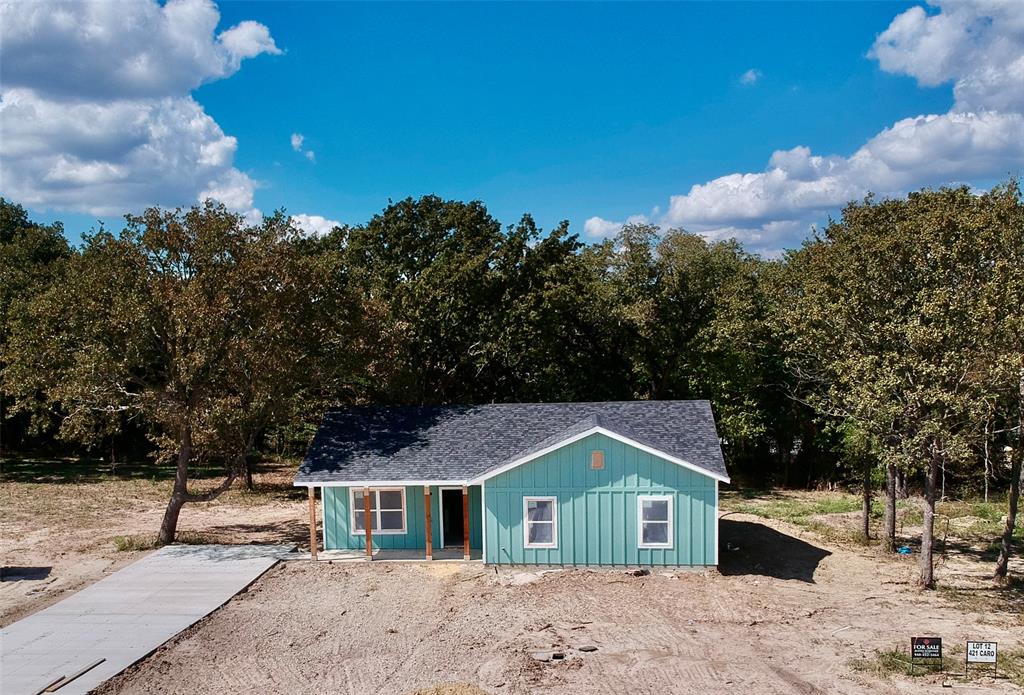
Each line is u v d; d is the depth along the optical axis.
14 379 22.56
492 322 32.53
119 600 17.80
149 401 23.16
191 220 22.44
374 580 19.61
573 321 38.53
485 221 35.31
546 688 12.99
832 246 24.81
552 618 16.69
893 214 23.33
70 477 38.91
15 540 24.19
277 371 23.28
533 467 20.41
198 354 22.62
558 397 38.41
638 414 23.50
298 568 20.69
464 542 22.28
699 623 16.33
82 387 21.52
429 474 21.23
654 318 37.78
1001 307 16.81
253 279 22.09
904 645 14.96
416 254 35.72
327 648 14.96
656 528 20.23
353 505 22.36
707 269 37.94
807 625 16.23
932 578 19.38
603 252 39.41
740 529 26.47
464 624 16.33
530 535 20.58
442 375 35.00
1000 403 18.95
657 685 13.09
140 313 20.83
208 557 21.75
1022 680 13.10
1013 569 21.36
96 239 22.34
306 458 22.48
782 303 30.84
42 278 37.75
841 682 13.14
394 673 13.73
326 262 24.77
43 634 15.52
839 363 20.39
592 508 20.30
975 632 15.77
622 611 17.12
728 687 12.98
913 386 18.03
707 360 38.44
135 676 13.52
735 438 38.12
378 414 24.77
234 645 15.11
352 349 25.59
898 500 32.84
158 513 29.45
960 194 19.97
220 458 46.31
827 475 38.94
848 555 22.86
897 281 20.08
